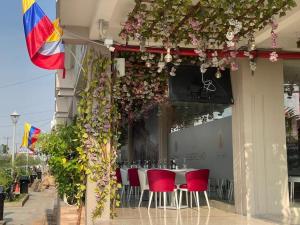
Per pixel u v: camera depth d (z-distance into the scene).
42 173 35.28
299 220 7.00
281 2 5.52
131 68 9.15
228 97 8.20
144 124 15.69
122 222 6.85
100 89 7.32
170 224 6.68
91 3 6.39
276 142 7.93
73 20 7.11
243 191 7.81
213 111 10.20
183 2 5.57
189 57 8.04
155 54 7.97
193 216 7.58
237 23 5.87
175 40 6.74
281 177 7.88
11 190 18.45
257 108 7.92
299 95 8.39
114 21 6.88
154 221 6.97
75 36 7.34
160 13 5.96
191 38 6.74
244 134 7.82
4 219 13.45
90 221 7.04
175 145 12.97
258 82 7.98
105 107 7.32
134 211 8.32
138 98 9.83
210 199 9.80
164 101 9.72
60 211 7.49
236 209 8.04
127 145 17.59
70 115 17.16
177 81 8.09
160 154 13.47
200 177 8.53
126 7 6.42
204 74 8.20
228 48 6.91
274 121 7.97
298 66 8.30
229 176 9.25
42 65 6.59
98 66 7.38
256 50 7.78
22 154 29.98
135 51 7.66
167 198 9.92
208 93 8.14
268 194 7.79
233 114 8.25
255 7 5.71
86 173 7.11
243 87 7.91
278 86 8.06
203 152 10.84
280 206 7.81
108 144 7.28
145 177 9.08
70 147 7.88
